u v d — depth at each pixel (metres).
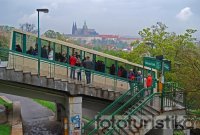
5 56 25.34
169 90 25.78
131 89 26.47
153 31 50.19
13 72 23.97
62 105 28.84
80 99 25.86
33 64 25.36
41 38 25.69
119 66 28.30
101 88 26.50
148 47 48.25
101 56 27.73
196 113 25.56
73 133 25.58
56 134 29.66
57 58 26.39
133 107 24.33
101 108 28.42
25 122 33.81
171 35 49.81
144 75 28.36
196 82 31.36
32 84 24.55
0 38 53.09
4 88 26.09
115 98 27.00
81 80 26.36
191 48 45.41
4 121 30.42
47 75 25.73
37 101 45.47
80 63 26.72
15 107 36.47
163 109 22.73
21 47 25.53
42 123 33.50
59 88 25.12
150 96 23.27
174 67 41.59
